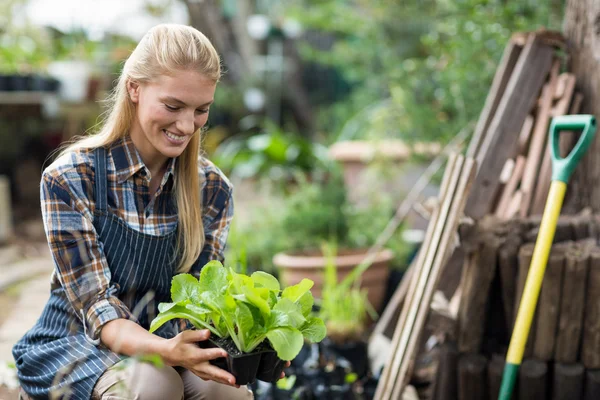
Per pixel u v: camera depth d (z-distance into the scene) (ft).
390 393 6.62
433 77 12.68
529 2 10.82
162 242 5.25
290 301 4.52
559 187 6.24
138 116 5.01
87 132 5.65
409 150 13.23
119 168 5.09
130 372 4.77
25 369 5.08
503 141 7.27
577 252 6.56
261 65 27.91
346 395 7.39
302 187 14.19
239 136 26.63
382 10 16.03
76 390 4.83
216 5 25.95
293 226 12.90
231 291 4.65
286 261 11.20
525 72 7.56
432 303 7.06
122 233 5.08
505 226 6.89
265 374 4.66
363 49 16.74
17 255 14.97
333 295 8.84
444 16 12.41
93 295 4.83
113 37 21.36
